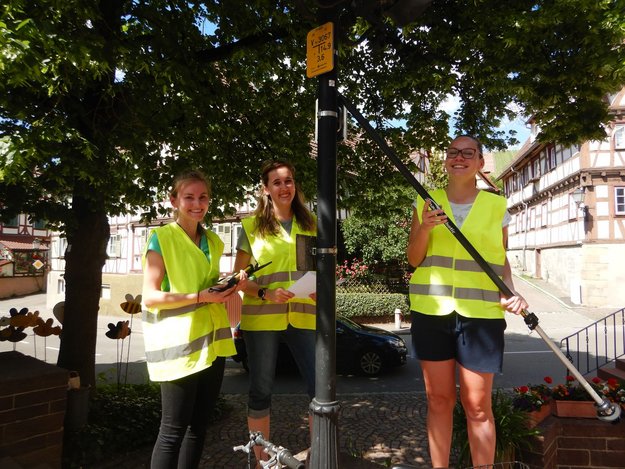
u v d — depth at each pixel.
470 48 5.62
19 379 3.63
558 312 19.03
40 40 3.18
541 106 5.99
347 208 8.76
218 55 5.84
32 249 33.12
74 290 5.51
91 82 4.33
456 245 2.48
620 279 20.47
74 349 5.46
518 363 10.42
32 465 3.68
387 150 2.11
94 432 4.82
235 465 4.63
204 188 2.64
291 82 7.25
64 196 5.28
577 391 3.86
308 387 2.96
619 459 3.56
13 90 3.88
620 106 20.53
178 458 2.53
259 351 2.87
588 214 20.98
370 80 7.50
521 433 3.31
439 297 2.45
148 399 5.84
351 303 16.70
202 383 2.58
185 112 5.43
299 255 2.89
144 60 4.30
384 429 5.92
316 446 1.81
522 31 5.03
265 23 5.93
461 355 2.41
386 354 9.59
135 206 6.91
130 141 4.74
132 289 20.77
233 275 2.49
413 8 2.06
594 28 4.79
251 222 3.07
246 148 7.31
